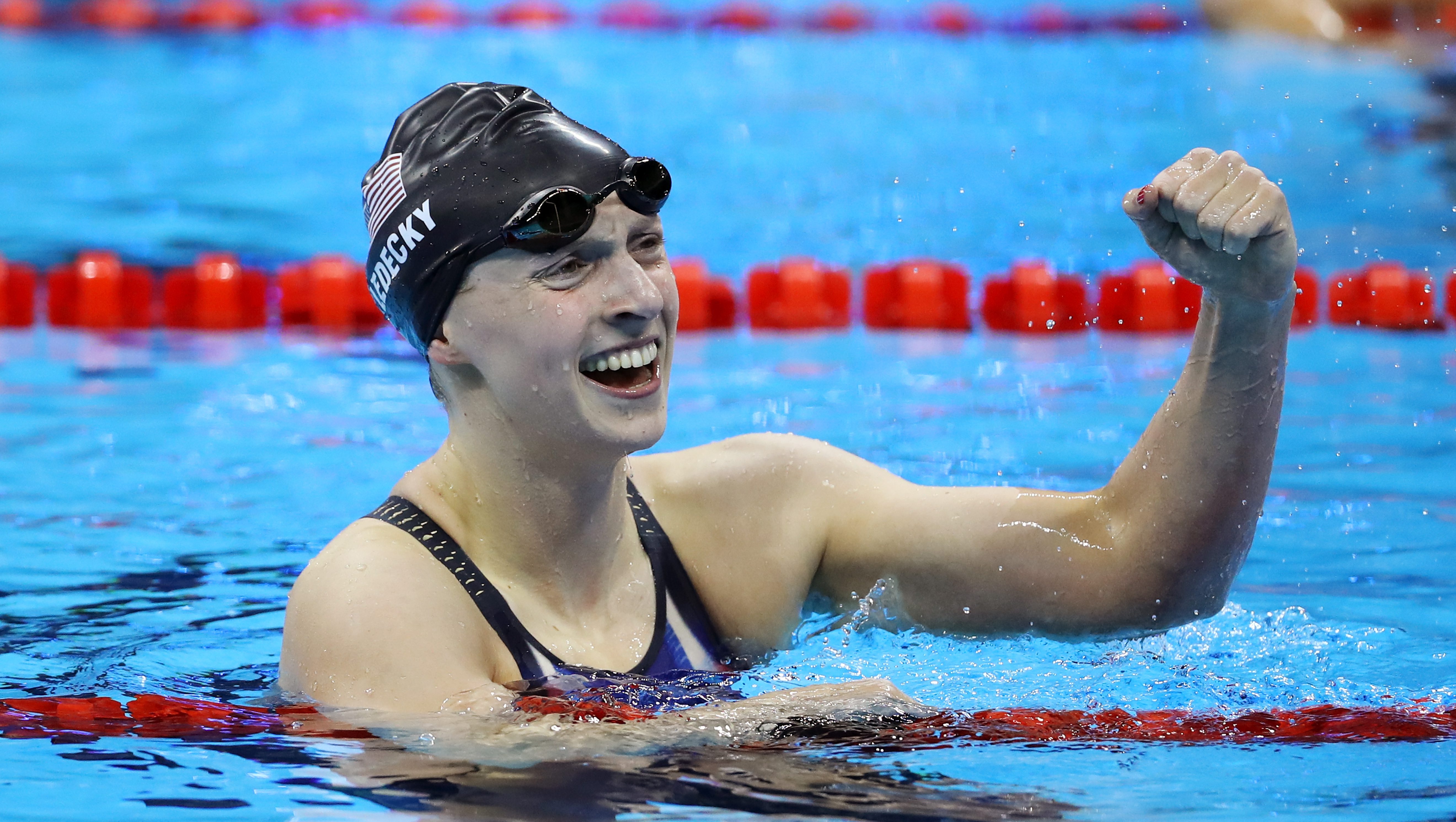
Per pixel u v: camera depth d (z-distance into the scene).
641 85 34.31
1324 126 29.09
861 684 7.27
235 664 8.73
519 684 7.24
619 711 6.89
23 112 31.73
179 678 8.41
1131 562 7.70
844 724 6.95
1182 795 6.30
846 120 31.12
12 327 19.95
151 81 34.81
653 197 7.11
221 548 11.51
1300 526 11.98
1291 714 7.46
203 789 6.42
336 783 6.32
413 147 7.55
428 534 7.55
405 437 14.95
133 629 9.52
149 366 17.94
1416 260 21.17
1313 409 15.68
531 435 7.21
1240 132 28.95
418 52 37.66
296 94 33.41
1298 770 6.64
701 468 8.36
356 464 13.97
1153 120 30.09
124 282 20.14
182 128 30.67
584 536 7.53
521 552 7.52
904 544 8.17
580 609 7.65
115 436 14.85
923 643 8.38
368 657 6.93
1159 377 17.28
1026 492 8.16
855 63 37.03
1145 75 34.56
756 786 6.26
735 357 18.72
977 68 36.03
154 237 23.09
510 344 7.04
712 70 36.16
